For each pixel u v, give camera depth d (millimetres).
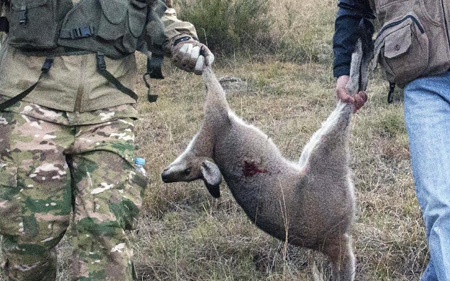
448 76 2797
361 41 3123
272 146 3580
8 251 2971
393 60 2844
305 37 9508
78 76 2805
